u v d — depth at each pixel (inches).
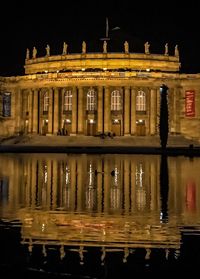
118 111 4758.9
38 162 2261.3
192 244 687.1
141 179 1584.6
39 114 4968.0
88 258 614.2
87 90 4793.3
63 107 4859.7
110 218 886.4
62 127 4857.3
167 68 4837.6
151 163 2253.9
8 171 1817.2
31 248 660.1
